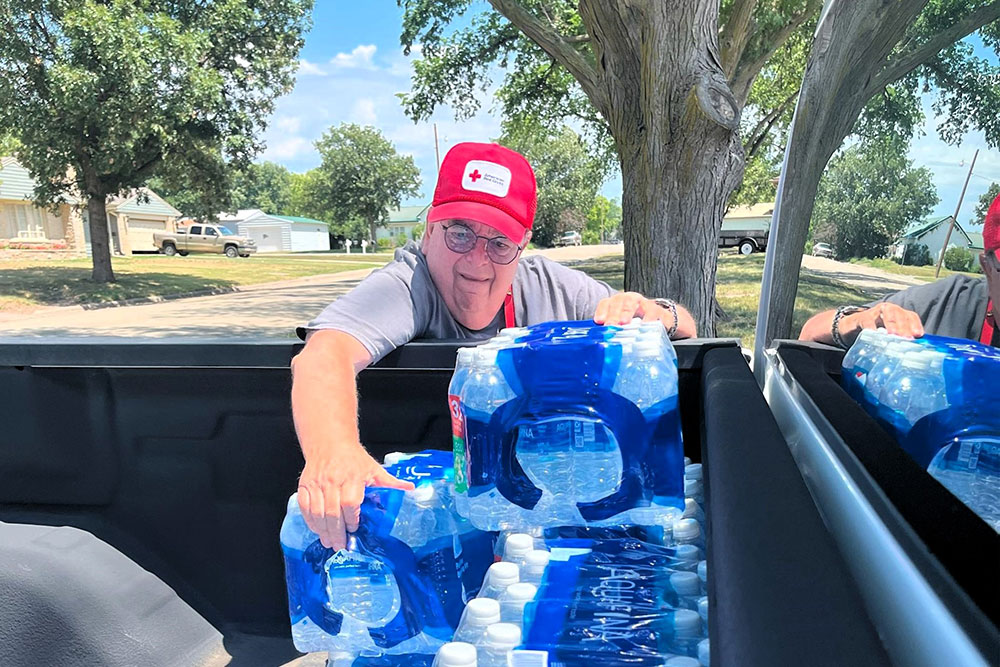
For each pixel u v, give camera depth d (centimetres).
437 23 1481
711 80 732
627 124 818
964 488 96
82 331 1515
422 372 192
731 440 105
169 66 1942
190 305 1969
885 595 69
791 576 65
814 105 152
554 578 123
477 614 110
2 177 3553
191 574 207
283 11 2189
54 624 179
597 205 7762
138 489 207
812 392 128
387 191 7412
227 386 199
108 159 2031
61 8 1895
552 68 1544
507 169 205
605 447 137
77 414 206
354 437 146
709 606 83
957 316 103
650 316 183
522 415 138
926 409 106
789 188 169
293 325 1571
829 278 141
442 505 138
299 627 145
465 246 204
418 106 1555
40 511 211
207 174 2334
